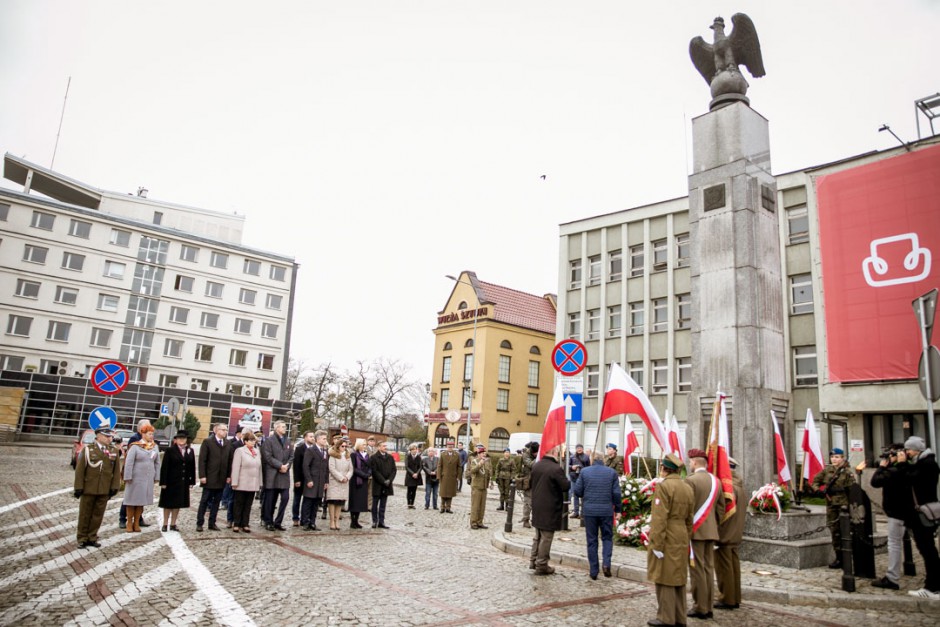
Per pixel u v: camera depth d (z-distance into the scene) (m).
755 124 12.86
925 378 9.15
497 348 45.94
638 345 34.06
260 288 58.78
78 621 6.07
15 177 54.53
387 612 6.81
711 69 13.57
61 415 46.97
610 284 35.97
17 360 47.19
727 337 11.85
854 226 21.27
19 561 8.65
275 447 12.77
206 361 55.31
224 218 62.78
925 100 22.92
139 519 12.00
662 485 6.84
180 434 11.85
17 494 15.84
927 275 19.56
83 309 49.97
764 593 8.17
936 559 8.11
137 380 51.88
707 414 11.88
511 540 11.93
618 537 12.02
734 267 12.03
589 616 7.08
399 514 16.89
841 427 24.83
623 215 35.81
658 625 6.68
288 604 6.93
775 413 11.49
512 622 6.69
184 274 54.94
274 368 58.78
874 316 20.44
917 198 20.09
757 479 10.86
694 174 13.05
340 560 9.64
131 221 52.53
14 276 47.53
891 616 7.46
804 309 26.97
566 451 13.36
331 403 70.00
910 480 8.42
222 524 13.09
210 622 6.20
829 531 11.07
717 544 7.83
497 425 44.81
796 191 27.78
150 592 7.21
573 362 12.78
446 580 8.57
